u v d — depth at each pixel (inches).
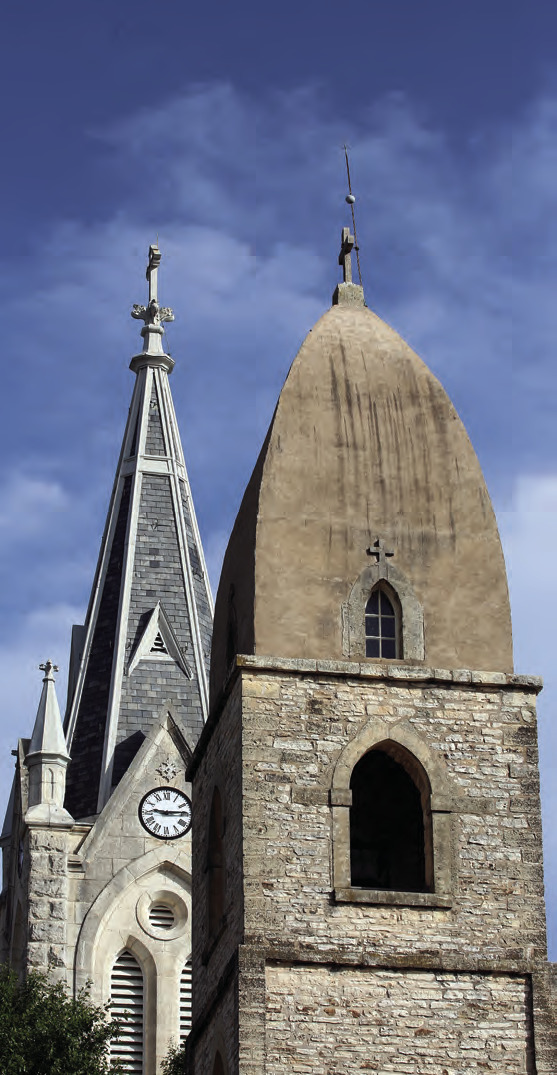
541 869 1932.8
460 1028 1878.7
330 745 1942.7
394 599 2010.3
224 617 2096.5
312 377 2080.5
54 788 3228.3
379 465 2048.5
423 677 1968.5
